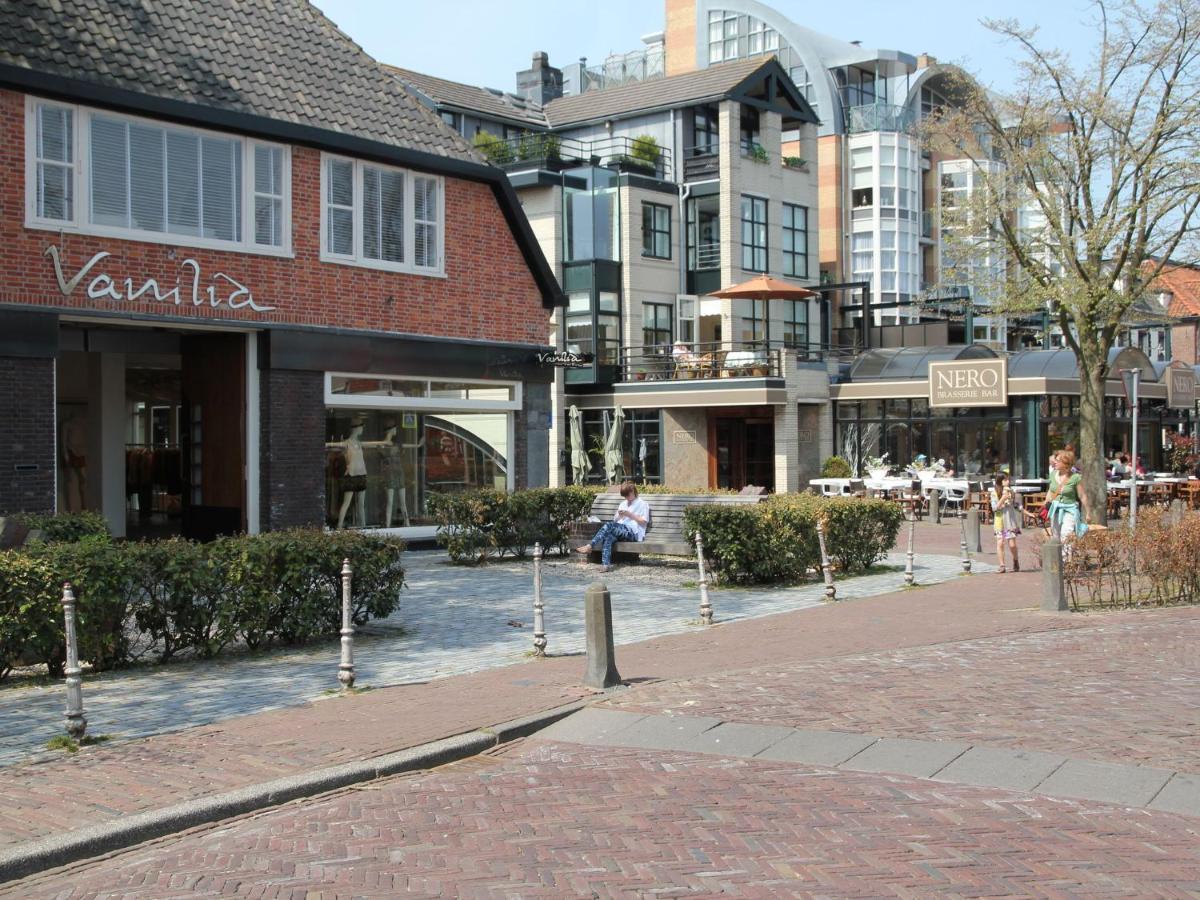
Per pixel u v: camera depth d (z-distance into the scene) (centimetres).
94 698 990
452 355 2233
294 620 1210
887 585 1723
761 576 1730
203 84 1869
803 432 3691
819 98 5375
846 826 662
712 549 1731
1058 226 2303
